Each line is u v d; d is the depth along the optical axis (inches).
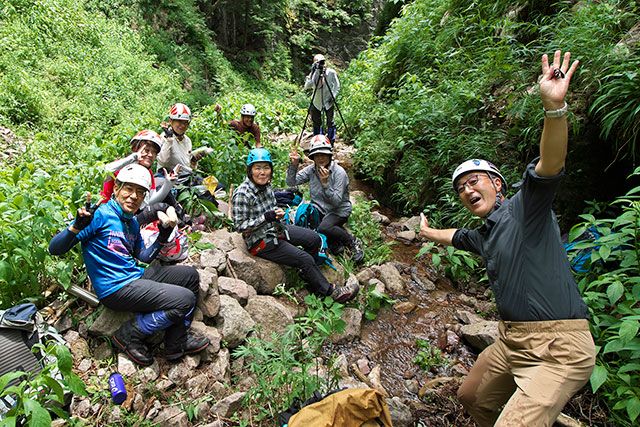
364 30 1024.9
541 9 224.7
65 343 108.2
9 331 94.6
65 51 361.1
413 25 317.4
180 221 160.4
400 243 198.5
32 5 370.6
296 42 911.7
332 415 90.0
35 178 144.7
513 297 81.8
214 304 123.6
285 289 149.1
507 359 88.4
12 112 260.1
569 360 77.4
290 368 106.1
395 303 159.6
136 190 110.2
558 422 107.8
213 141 216.7
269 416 104.6
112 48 423.8
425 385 124.7
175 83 480.1
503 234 83.0
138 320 109.1
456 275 174.1
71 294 119.5
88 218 101.4
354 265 174.2
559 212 165.9
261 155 139.6
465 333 142.1
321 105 282.0
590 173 160.6
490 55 212.1
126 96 365.7
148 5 581.9
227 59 741.3
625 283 116.1
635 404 95.1
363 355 136.3
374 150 247.4
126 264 109.4
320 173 163.9
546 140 70.1
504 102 201.6
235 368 118.9
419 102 245.8
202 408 103.0
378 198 247.1
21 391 77.9
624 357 108.3
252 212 142.7
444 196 206.7
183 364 111.7
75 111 300.0
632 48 154.3
